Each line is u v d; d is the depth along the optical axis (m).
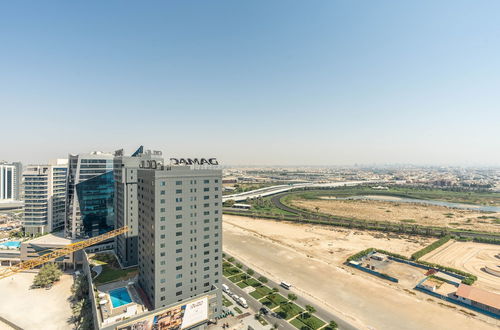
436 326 103.31
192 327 98.31
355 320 107.06
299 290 132.25
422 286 133.38
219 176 112.00
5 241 185.50
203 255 108.25
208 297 103.38
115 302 100.44
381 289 134.12
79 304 109.88
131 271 129.38
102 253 154.50
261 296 125.69
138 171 113.94
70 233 173.75
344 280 144.25
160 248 97.25
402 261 170.88
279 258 177.38
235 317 108.38
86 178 171.12
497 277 148.88
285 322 105.38
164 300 98.81
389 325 103.81
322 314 111.12
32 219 192.75
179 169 103.44
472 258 178.62
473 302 116.88
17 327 108.25
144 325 87.94
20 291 135.12
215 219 111.25
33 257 158.75
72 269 160.75
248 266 163.12
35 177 191.50
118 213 153.25
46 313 117.25
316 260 173.75
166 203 98.12
